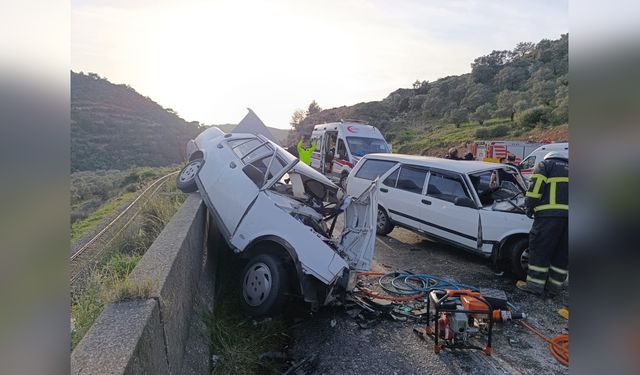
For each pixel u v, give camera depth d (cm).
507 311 477
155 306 261
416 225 746
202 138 708
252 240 489
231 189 531
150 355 238
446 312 419
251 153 590
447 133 3688
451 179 706
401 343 438
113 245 500
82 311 283
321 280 440
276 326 456
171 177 1114
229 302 500
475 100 4184
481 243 636
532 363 408
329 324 476
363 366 396
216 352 395
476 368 396
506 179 734
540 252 549
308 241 461
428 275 626
